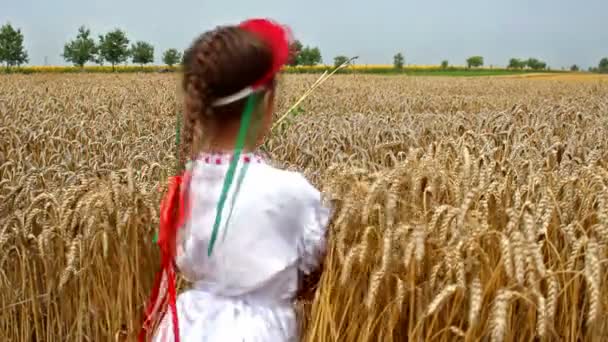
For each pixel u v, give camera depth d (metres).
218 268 2.31
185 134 2.34
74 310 3.85
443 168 3.36
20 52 69.81
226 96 2.12
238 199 2.25
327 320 2.82
